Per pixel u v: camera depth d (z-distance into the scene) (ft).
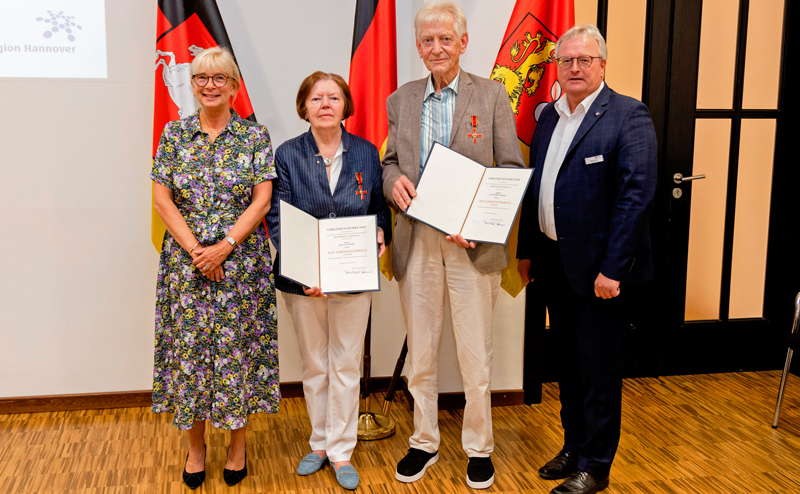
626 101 6.17
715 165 9.96
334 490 6.75
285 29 8.73
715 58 9.70
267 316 6.74
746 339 10.42
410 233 6.77
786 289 10.35
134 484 6.79
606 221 6.24
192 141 6.40
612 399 6.47
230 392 6.40
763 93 9.95
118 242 8.65
